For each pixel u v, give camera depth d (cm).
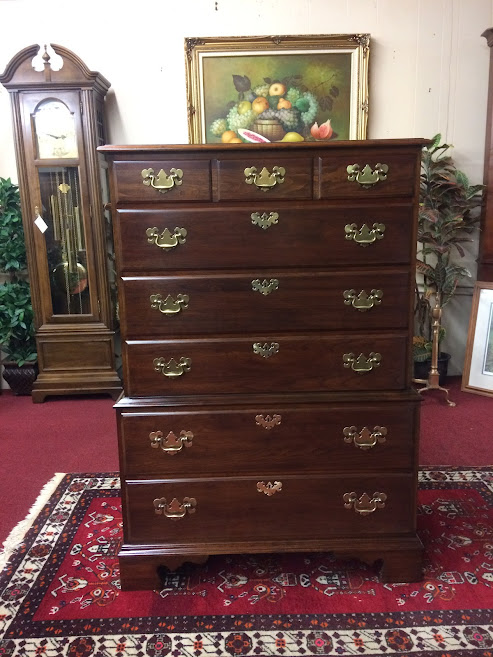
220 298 157
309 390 163
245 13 334
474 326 341
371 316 159
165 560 166
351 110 337
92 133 319
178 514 166
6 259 340
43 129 322
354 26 336
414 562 167
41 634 150
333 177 152
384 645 144
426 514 208
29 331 346
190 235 154
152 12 335
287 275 157
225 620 154
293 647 144
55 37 339
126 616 156
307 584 169
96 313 341
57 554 186
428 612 156
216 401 161
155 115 346
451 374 377
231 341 160
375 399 161
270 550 167
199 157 150
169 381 162
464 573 173
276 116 338
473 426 292
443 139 349
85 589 168
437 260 354
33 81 313
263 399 161
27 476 246
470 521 203
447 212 334
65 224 335
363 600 161
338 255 156
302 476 165
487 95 342
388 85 342
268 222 153
